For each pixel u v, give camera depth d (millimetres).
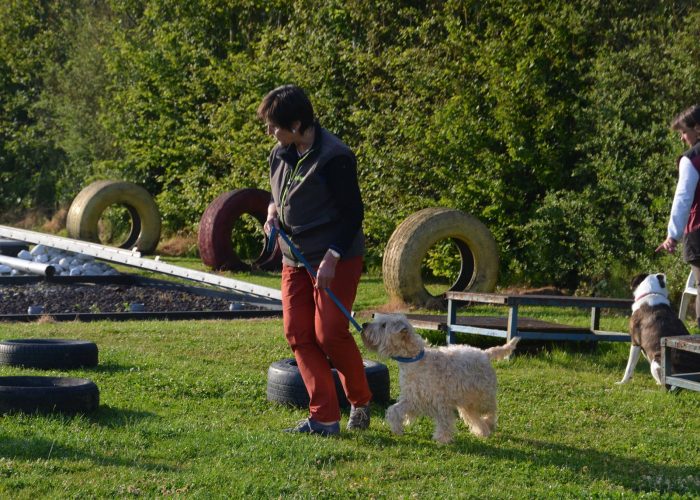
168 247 22359
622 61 13938
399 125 16062
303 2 18828
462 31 15602
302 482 4711
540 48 14906
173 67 22000
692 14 13430
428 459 5309
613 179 13906
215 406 6527
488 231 13367
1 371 7301
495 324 9812
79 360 7645
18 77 29266
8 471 4684
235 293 14789
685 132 7477
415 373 5637
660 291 8172
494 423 6000
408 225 13086
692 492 4863
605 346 9906
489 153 15266
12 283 15453
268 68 19219
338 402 5852
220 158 20531
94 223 21219
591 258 14289
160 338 9711
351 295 5586
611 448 5828
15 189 29078
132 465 4914
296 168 5516
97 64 26344
